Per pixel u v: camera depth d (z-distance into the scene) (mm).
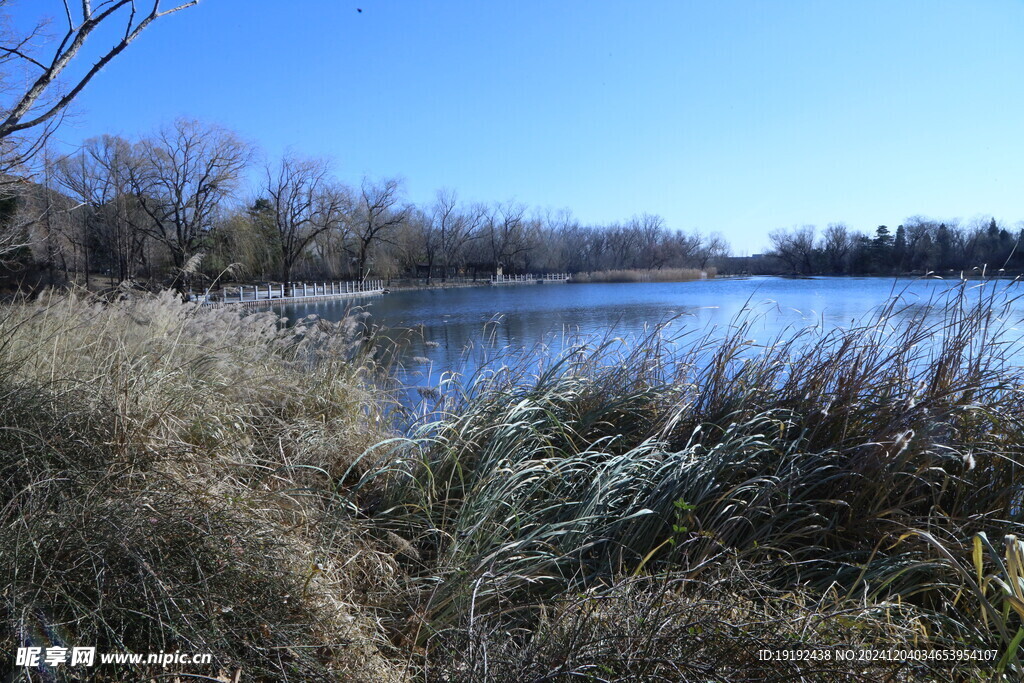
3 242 6496
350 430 4656
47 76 2297
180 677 2131
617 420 4590
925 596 3000
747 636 2246
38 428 3023
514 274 95938
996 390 3887
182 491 2773
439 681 2309
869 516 3283
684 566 3004
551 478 3787
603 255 107000
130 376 3947
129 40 2389
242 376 5000
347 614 2506
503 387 4914
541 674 2191
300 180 57750
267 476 3406
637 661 2172
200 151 42375
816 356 4508
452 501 3711
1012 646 2172
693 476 3477
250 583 2400
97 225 36875
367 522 3418
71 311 5098
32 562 2268
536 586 3064
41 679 2010
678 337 5488
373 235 66250
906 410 3701
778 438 3734
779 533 3285
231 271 7711
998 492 3359
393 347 8258
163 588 2193
